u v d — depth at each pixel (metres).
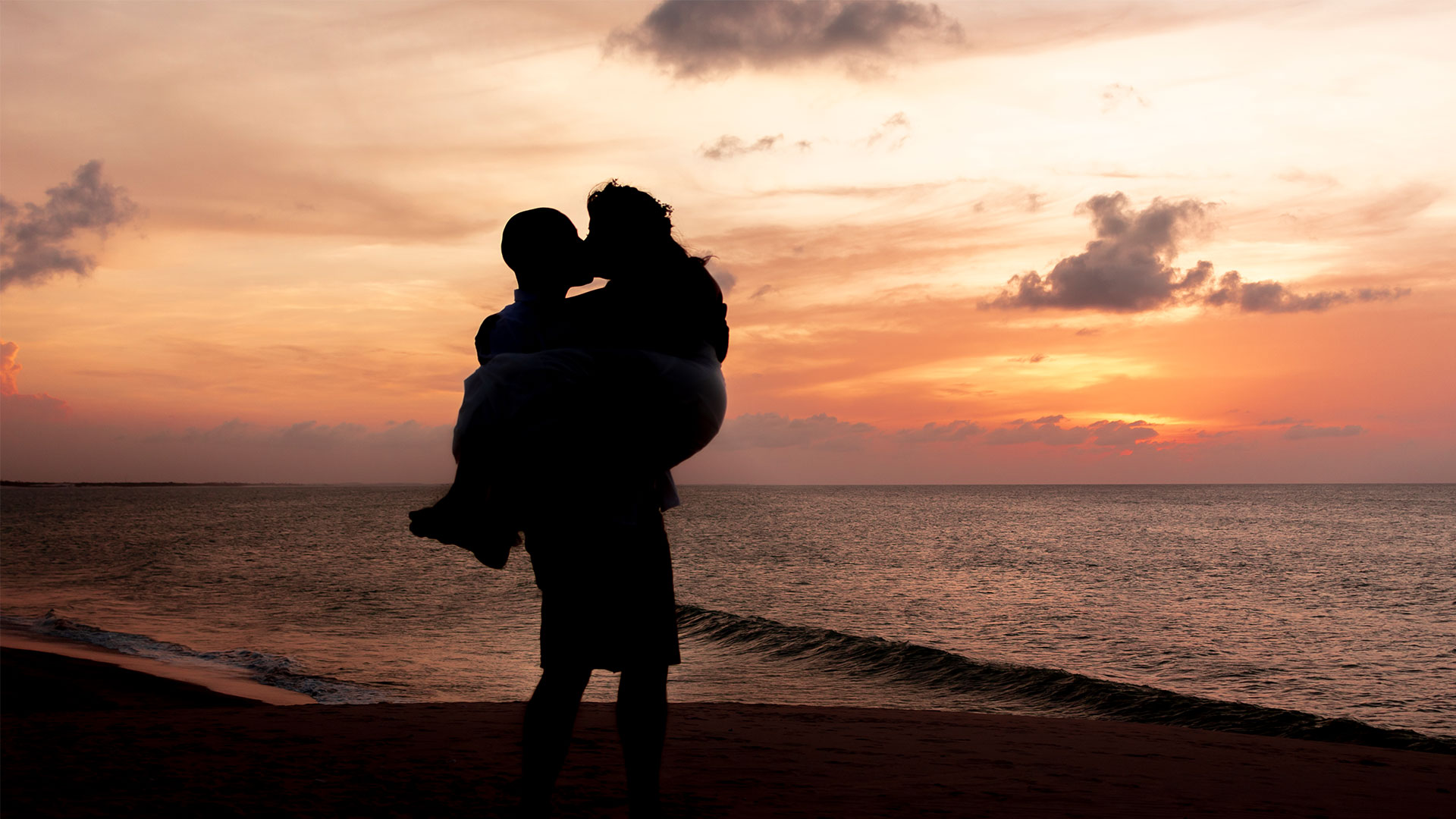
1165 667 18.06
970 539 61.84
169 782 2.91
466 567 39.03
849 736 5.17
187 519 94.31
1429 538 65.75
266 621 21.53
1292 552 51.91
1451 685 16.53
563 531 1.88
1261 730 11.80
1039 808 3.23
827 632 19.31
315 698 11.80
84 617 21.56
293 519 93.69
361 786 2.94
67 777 2.95
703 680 15.08
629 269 1.96
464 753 3.64
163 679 11.48
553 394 1.84
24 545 53.12
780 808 2.96
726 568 39.84
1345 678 17.14
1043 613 26.11
